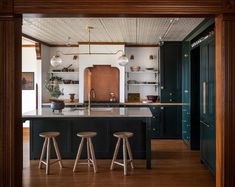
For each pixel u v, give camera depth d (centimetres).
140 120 523
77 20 518
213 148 428
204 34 523
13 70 294
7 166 294
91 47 797
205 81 482
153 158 555
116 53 791
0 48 292
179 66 777
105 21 527
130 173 457
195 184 404
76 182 414
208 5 288
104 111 560
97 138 545
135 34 669
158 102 790
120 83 802
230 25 286
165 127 769
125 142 477
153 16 302
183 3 289
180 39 745
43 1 292
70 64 859
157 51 848
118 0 290
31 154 545
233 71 286
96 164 488
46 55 826
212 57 431
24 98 844
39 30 618
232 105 286
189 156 571
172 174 452
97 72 837
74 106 770
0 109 294
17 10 292
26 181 420
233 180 287
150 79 853
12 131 295
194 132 631
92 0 291
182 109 757
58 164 514
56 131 545
